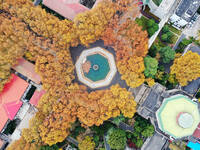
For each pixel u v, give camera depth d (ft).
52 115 166.81
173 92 171.42
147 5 189.16
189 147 182.19
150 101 165.58
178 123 155.33
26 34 164.55
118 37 165.48
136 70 165.48
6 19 162.40
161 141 183.11
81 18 161.58
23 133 168.04
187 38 192.44
